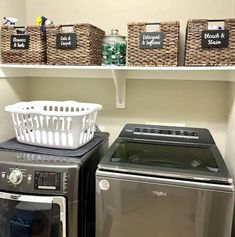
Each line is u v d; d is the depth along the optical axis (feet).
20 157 4.22
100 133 5.77
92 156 4.58
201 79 5.67
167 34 4.67
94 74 6.16
